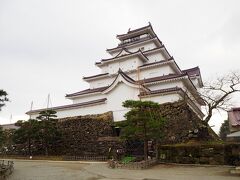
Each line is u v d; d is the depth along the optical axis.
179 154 18.33
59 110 32.19
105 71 38.25
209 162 17.17
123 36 42.34
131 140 22.53
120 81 28.50
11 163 17.50
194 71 37.09
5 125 36.22
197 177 12.74
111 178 13.39
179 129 22.39
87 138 26.48
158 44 38.41
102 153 24.41
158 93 25.73
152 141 21.52
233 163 16.58
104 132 25.78
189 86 29.52
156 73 32.81
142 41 38.00
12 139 28.48
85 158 23.91
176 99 24.81
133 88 27.62
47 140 26.95
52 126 26.77
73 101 36.12
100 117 27.16
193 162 17.64
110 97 28.81
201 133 20.73
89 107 30.09
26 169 17.47
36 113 34.19
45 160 24.36
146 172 15.07
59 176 14.40
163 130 21.39
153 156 20.16
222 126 36.47
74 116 29.62
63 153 27.12
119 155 21.98
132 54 34.28
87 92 34.41
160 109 24.23
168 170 15.63
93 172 15.70
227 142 18.47
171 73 33.28
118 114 27.50
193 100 26.88
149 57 36.47
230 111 16.97
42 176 14.45
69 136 27.88
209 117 21.02
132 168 16.73
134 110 18.41
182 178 12.56
